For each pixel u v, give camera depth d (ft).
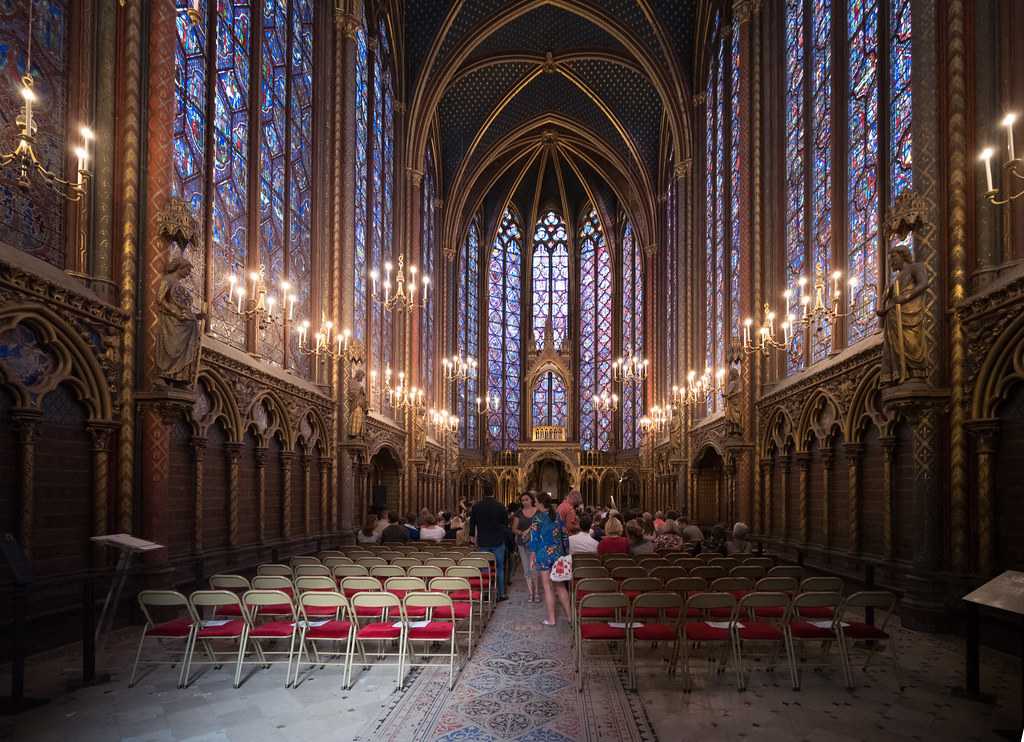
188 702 20.02
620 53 101.45
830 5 47.21
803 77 52.37
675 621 25.13
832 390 42.45
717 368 77.56
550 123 120.67
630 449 133.59
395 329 84.64
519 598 40.83
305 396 51.80
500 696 20.88
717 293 77.46
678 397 89.56
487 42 101.04
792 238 55.06
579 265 150.10
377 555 34.06
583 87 108.88
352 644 21.76
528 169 140.36
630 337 136.67
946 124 30.30
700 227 86.38
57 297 25.52
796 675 21.59
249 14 45.50
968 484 28.84
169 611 29.53
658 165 113.50
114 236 29.71
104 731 17.67
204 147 38.40
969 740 17.38
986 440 27.94
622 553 34.71
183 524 34.37
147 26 31.42
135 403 29.81
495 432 144.25
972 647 20.72
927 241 30.25
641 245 127.85
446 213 117.70
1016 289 26.03
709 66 83.97
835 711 19.48
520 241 150.51
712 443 74.38
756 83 59.36
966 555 28.71
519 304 150.30
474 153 120.37
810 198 50.88
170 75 31.89
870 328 39.81
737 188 69.77
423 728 18.17
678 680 22.59
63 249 27.89
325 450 57.00
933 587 29.17
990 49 29.58
